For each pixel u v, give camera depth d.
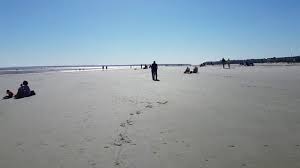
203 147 7.84
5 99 19.47
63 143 8.49
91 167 6.69
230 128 9.59
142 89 21.61
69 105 15.02
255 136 8.70
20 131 10.12
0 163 7.19
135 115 11.71
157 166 6.65
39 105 15.71
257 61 132.38
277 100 14.94
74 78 42.41
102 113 12.37
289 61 106.62
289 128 9.45
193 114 11.71
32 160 7.29
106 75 49.97
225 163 6.77
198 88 21.55
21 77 49.53
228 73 44.25
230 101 14.80
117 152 7.59
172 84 25.77
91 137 8.95
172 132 9.23
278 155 7.19
